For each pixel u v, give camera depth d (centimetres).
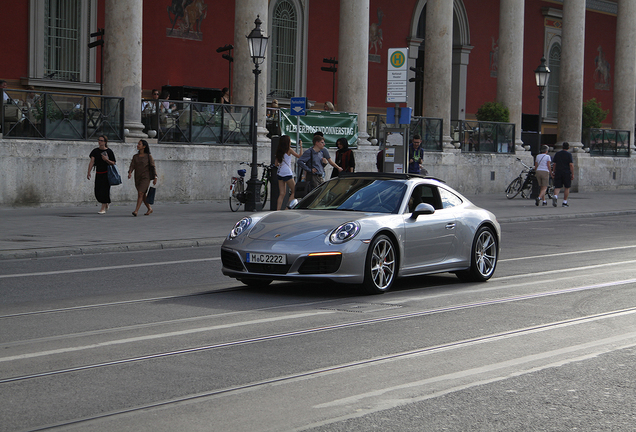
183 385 571
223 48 2920
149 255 1365
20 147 2086
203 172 2455
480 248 1128
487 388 573
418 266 1042
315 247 944
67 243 1409
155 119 2381
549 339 739
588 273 1214
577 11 3647
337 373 609
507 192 3050
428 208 1025
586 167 3728
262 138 2612
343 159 1970
